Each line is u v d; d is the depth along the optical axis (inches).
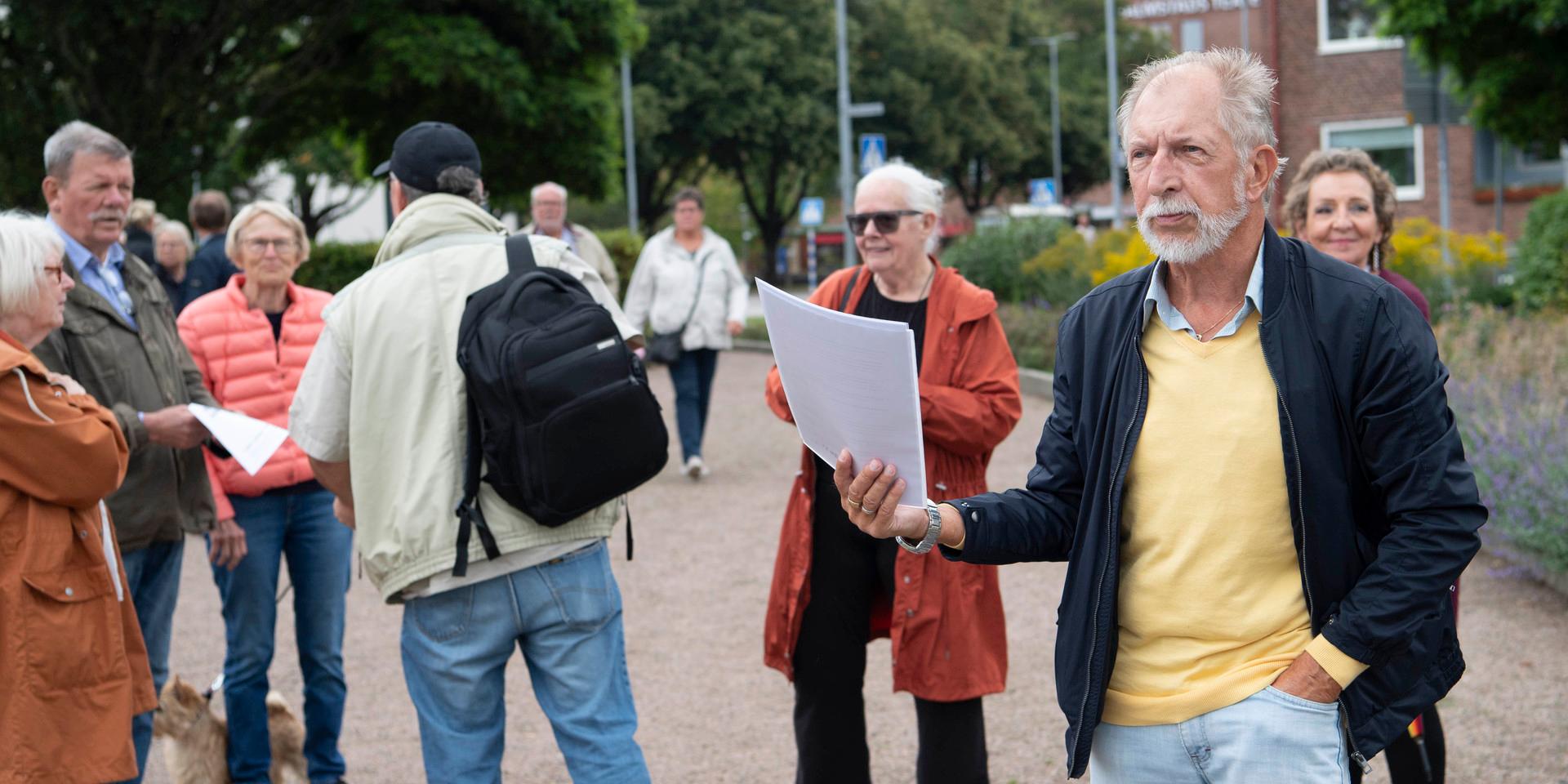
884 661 234.2
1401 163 1176.2
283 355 187.9
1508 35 652.1
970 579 144.6
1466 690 202.2
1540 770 172.1
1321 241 156.3
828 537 148.0
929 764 145.2
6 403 121.6
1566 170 1144.8
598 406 122.0
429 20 783.7
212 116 764.0
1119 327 98.6
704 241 406.9
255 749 173.6
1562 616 237.3
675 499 377.4
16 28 673.0
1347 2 1175.6
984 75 1985.7
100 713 127.3
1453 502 88.3
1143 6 2516.0
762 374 717.3
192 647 254.8
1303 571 91.3
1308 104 1190.9
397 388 126.1
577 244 408.2
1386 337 90.0
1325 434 90.8
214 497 168.6
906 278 151.3
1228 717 92.4
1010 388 147.7
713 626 257.1
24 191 705.0
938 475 146.9
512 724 209.6
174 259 371.9
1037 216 829.8
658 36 1604.3
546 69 858.1
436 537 123.9
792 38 1648.6
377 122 874.8
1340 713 90.8
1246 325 94.7
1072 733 97.0
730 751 193.0
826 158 1765.5
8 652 122.3
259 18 741.9
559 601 127.3
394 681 231.3
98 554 128.8
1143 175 94.9
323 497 181.6
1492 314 462.6
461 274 129.0
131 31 712.4
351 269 770.8
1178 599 94.5
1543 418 291.3
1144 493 95.9
